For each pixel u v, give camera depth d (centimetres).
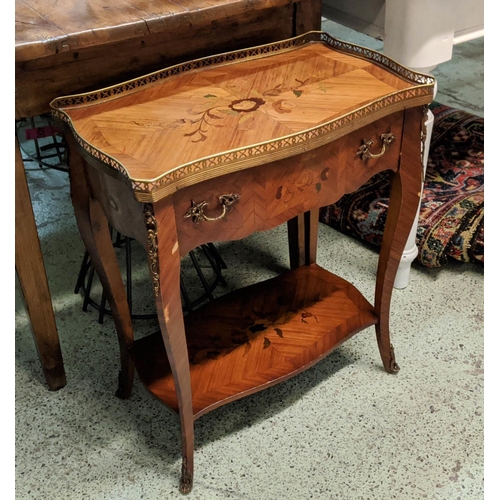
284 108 114
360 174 122
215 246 202
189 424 123
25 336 172
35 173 246
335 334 144
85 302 177
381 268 141
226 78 127
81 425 144
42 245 206
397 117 121
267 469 132
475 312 172
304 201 116
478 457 133
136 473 132
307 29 152
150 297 182
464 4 151
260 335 145
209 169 97
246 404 147
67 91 125
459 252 179
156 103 118
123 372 145
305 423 142
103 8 130
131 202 100
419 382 151
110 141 105
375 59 131
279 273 190
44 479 132
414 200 132
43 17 125
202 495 127
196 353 140
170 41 133
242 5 133
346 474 130
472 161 220
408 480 129
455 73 309
